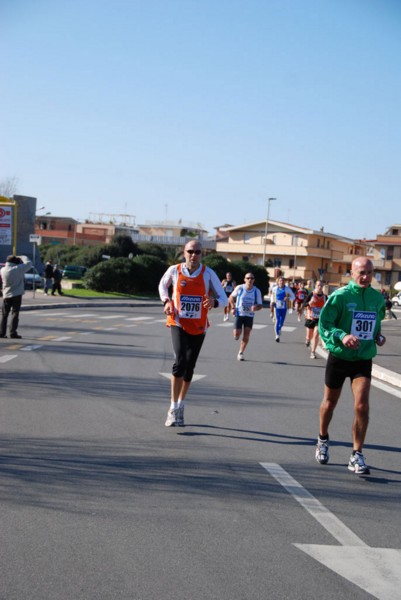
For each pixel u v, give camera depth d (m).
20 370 12.55
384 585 4.27
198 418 9.12
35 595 3.91
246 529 5.11
